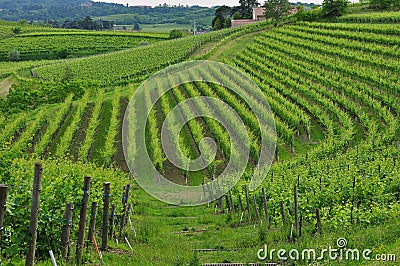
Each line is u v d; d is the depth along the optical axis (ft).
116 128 115.24
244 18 391.24
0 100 155.84
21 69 240.53
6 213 27.35
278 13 243.19
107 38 337.52
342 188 54.34
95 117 120.57
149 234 49.60
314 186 56.24
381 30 183.52
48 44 322.55
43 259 30.30
